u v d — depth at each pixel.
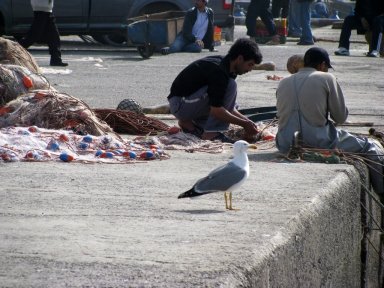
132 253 7.66
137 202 9.73
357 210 11.98
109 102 20.50
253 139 14.68
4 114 14.00
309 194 10.17
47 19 29.20
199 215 9.12
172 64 30.56
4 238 8.13
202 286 6.83
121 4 35.44
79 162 12.12
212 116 14.65
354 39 46.34
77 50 36.22
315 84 13.07
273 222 8.82
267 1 42.06
